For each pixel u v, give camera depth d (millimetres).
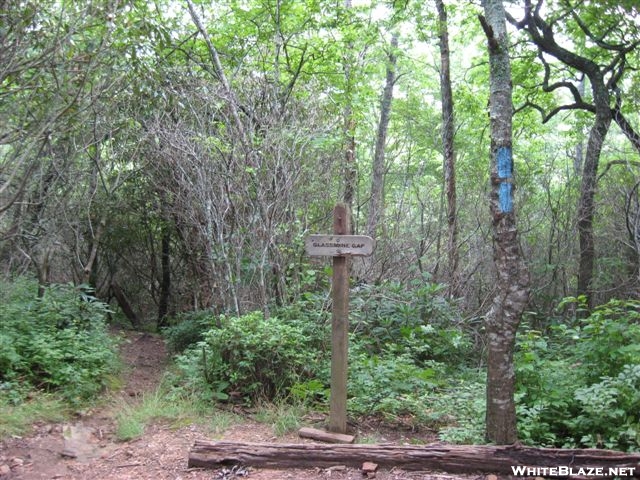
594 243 11031
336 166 9219
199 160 7430
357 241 4887
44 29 5523
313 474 4188
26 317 6703
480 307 9070
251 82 8398
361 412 5488
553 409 4930
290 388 5621
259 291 7496
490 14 4668
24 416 4957
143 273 13984
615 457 3941
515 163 11852
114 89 7051
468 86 15281
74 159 7875
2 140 5719
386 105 15609
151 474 4262
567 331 5715
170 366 7895
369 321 7898
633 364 4836
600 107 10672
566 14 11164
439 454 4168
